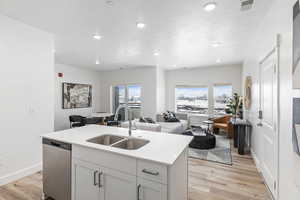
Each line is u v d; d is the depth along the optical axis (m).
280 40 1.73
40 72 2.67
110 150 1.42
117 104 7.07
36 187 2.19
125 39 3.24
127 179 1.37
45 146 1.89
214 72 6.05
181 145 1.59
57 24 2.53
